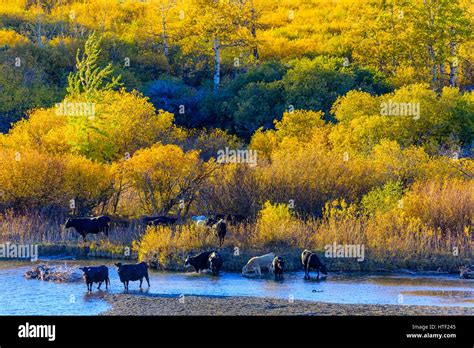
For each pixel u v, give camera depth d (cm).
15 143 11606
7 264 7888
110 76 17025
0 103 15375
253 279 7069
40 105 15512
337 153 10738
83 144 11475
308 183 9394
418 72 17588
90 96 12106
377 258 7500
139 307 5906
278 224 8200
